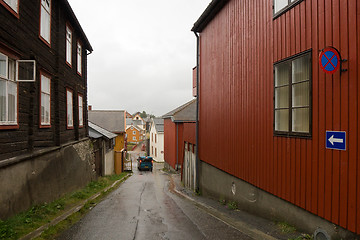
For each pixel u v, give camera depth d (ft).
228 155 30.01
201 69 41.45
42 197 25.02
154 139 162.81
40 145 27.27
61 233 18.81
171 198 37.58
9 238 15.70
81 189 39.83
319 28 15.29
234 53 28.43
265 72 21.66
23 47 22.88
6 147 19.81
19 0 22.07
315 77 15.60
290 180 18.16
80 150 41.19
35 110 26.00
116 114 123.03
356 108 12.71
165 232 19.31
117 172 85.97
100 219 23.18
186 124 52.90
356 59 12.76
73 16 36.45
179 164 94.43
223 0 30.68
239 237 17.90
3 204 17.97
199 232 19.25
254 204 23.99
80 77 45.85
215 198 34.99
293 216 18.13
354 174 12.81
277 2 19.92
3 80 19.43
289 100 18.29
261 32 22.36
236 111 27.84
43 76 28.04
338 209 13.83
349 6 13.17
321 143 15.07
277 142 19.81
